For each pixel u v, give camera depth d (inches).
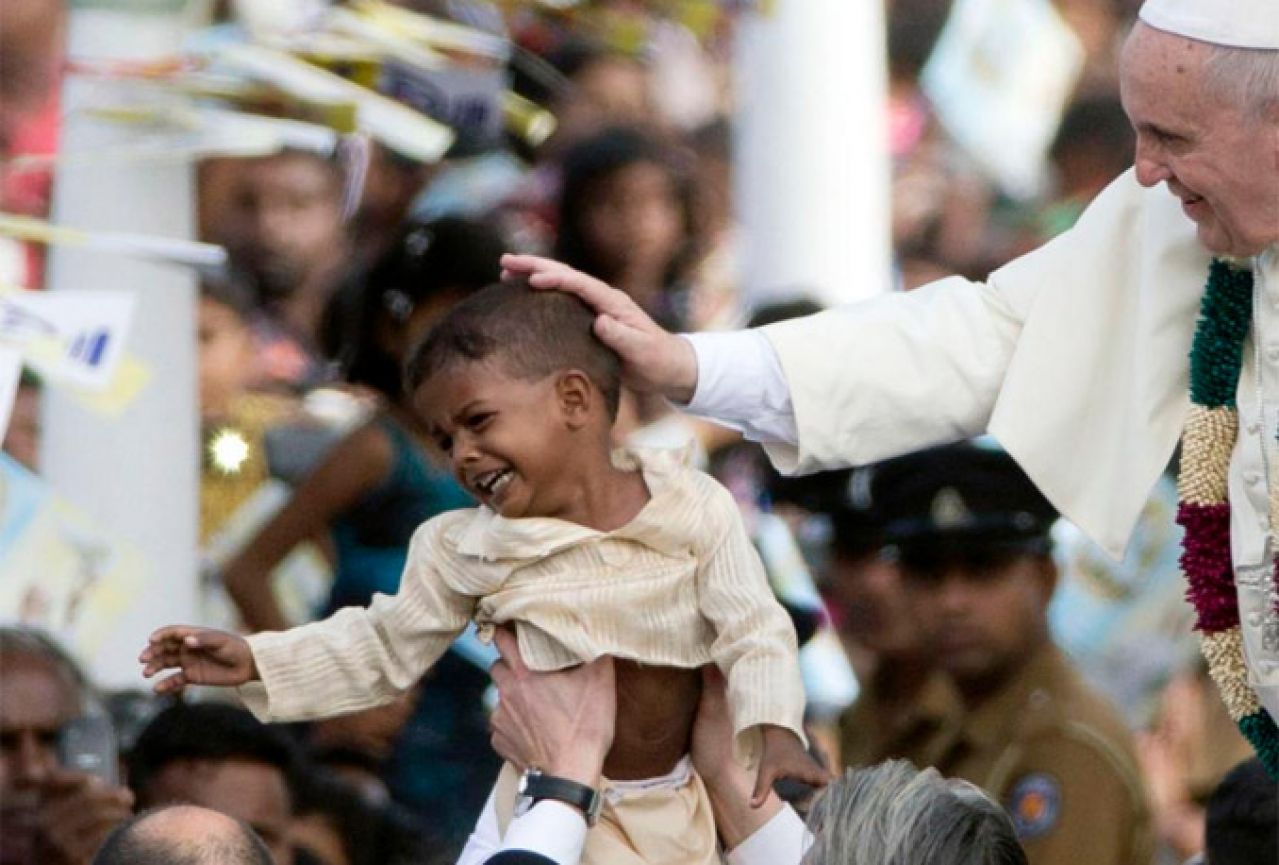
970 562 941.2
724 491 652.1
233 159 1199.6
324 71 931.3
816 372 672.4
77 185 911.7
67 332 820.6
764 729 631.2
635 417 1112.2
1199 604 652.7
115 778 828.0
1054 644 951.6
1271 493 637.9
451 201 1214.3
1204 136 614.2
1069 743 927.7
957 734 946.1
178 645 652.1
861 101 1280.8
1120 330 673.6
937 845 589.6
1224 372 650.2
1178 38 613.9
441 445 646.5
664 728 655.8
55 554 877.2
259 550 1011.3
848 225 1273.4
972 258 1473.9
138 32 905.5
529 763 647.1
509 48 1118.4
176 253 855.7
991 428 671.8
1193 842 1104.2
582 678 645.9
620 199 1155.3
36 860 815.1
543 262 649.6
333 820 906.1
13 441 971.3
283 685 653.3
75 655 852.6
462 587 651.5
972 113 1508.4
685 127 1405.0
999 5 1513.3
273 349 1174.3
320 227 1208.8
